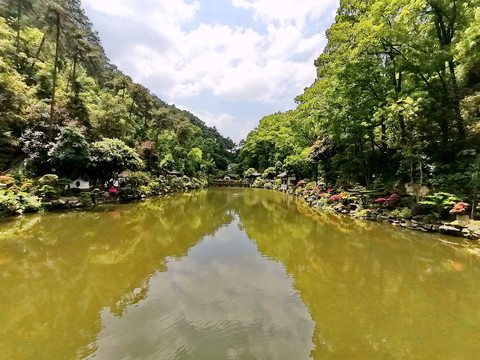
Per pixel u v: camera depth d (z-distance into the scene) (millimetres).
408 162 11461
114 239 8109
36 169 14055
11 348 2969
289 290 4730
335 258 6633
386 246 7648
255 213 14562
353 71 12852
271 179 42188
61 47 18875
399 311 3982
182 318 3680
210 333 3299
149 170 28625
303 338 3230
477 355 2943
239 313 3857
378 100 12781
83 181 16266
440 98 10875
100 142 16344
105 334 3254
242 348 2982
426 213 9812
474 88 10422
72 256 6438
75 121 16766
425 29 11570
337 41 16969
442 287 4891
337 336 3303
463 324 3631
